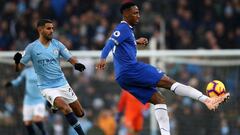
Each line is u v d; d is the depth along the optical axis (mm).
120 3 50531
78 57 41500
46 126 40656
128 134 38781
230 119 40281
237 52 41156
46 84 28750
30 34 48656
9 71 42094
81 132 28328
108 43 26281
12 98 41562
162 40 47000
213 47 48250
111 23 49938
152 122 40031
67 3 51188
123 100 38375
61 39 48062
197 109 40531
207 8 50562
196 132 40469
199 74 41031
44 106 37719
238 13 50312
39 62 28625
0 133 41469
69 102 29031
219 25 49188
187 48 48000
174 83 26422
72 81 41750
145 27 47562
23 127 41250
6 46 49688
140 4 50094
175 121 40531
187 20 49531
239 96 40438
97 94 41375
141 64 26688
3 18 51469
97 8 50750
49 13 50406
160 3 50688
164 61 41125
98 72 41562
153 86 26594
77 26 49438
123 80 26750
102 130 40531
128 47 26656
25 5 52406
